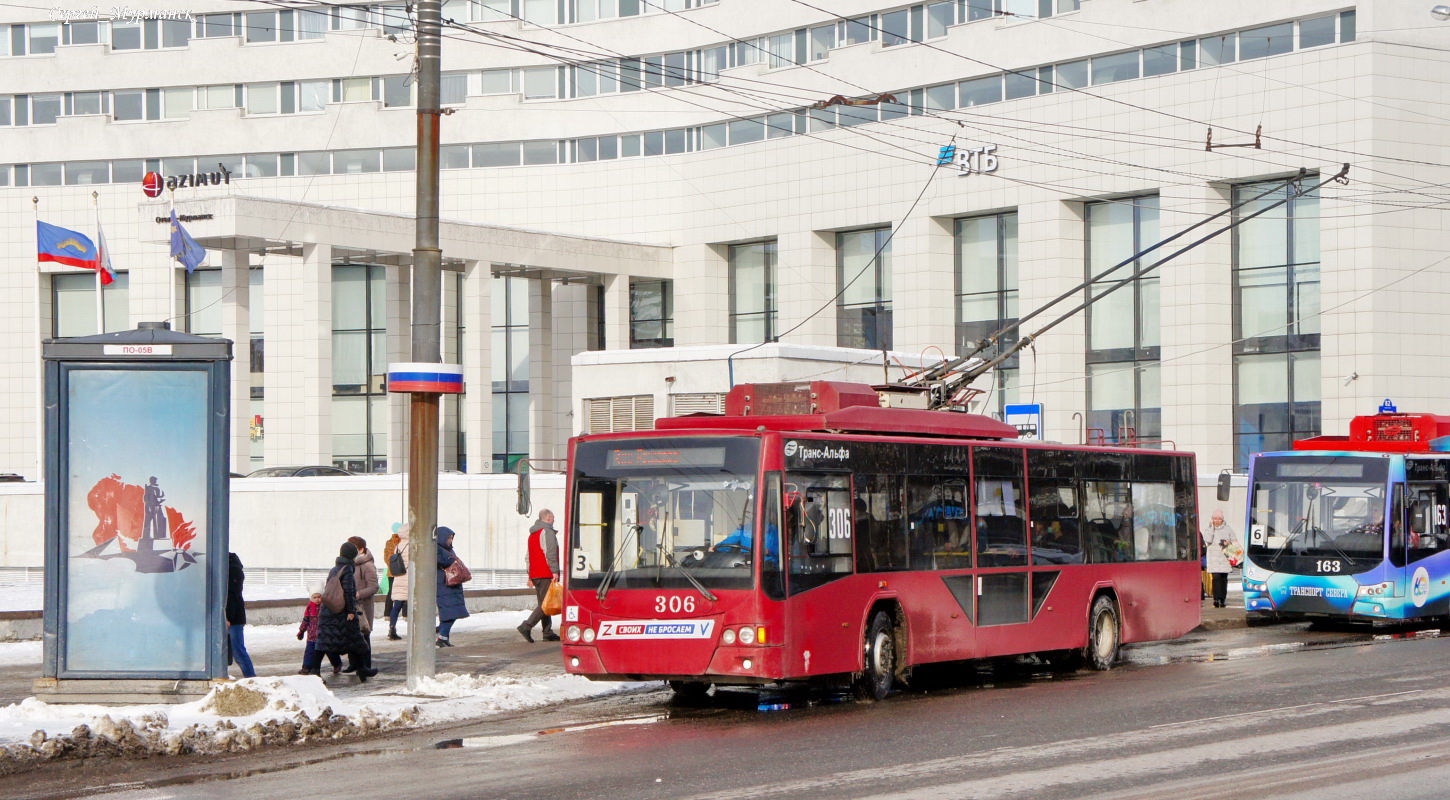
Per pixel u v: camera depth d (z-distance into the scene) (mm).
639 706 16719
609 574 16375
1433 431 28078
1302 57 47969
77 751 12930
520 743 13758
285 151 67000
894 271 57656
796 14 60562
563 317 66062
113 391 15992
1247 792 10680
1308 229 49219
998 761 12234
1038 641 19922
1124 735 13664
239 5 68500
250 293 67688
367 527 41719
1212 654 22672
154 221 53219
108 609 15883
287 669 19969
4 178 69438
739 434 16172
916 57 56938
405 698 16609
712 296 63500
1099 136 52344
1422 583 27031
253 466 66312
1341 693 16656
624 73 65062
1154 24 51125
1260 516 28156
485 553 40281
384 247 54375
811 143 59938
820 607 16391
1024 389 54656
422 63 17250
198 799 11023
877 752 12867
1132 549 22141
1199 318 50250
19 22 70125
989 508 19391
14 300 68938
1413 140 47375
